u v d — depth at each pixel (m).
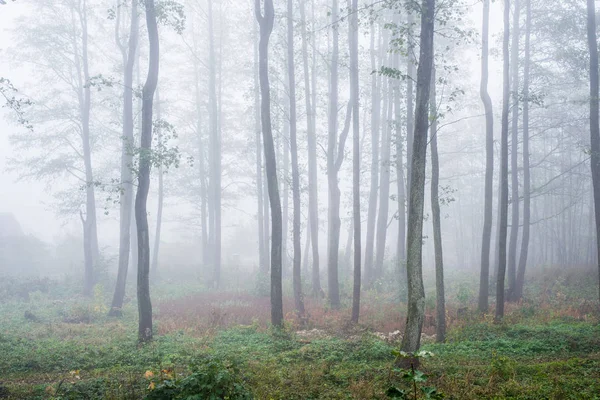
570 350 13.42
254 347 14.77
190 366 9.00
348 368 11.77
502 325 16.52
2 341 15.66
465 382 9.75
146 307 16.27
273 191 17.97
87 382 10.63
